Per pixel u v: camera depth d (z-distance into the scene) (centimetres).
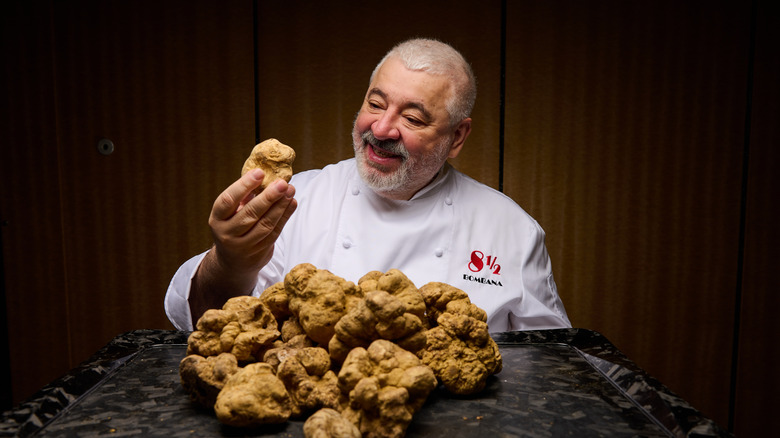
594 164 303
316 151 300
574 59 297
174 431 81
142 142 297
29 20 288
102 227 301
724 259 307
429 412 88
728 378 312
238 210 119
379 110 163
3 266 300
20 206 298
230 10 291
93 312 304
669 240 307
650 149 302
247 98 296
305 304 94
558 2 294
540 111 300
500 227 187
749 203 303
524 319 181
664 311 310
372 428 80
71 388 92
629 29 296
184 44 293
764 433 313
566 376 102
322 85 296
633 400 92
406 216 181
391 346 86
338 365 93
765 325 309
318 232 187
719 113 299
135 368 104
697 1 294
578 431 82
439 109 162
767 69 296
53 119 294
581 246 307
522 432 82
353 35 294
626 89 298
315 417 77
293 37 294
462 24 295
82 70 292
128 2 290
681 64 297
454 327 97
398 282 98
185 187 300
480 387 93
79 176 298
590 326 311
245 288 138
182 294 152
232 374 87
